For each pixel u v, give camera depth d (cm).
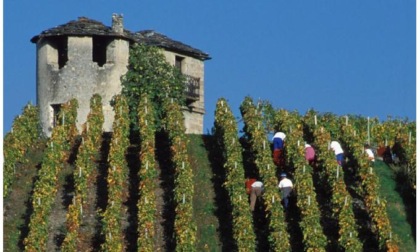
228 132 11512
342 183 10406
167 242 10300
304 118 12456
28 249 10119
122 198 10919
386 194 11012
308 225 9988
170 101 12775
